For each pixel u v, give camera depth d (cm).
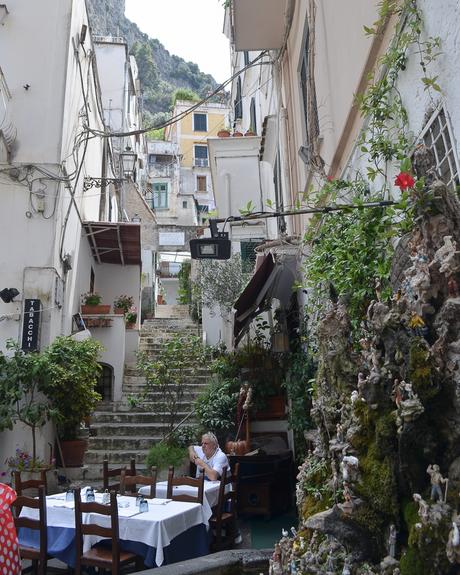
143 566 516
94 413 1138
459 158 276
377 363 252
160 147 4453
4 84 951
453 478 201
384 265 328
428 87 306
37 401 901
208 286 1330
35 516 534
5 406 825
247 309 872
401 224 278
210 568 379
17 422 880
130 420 1129
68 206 1095
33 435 838
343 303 369
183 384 1100
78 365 896
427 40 314
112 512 462
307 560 285
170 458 897
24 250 955
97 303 1316
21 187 973
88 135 1257
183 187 4347
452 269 212
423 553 197
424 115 320
